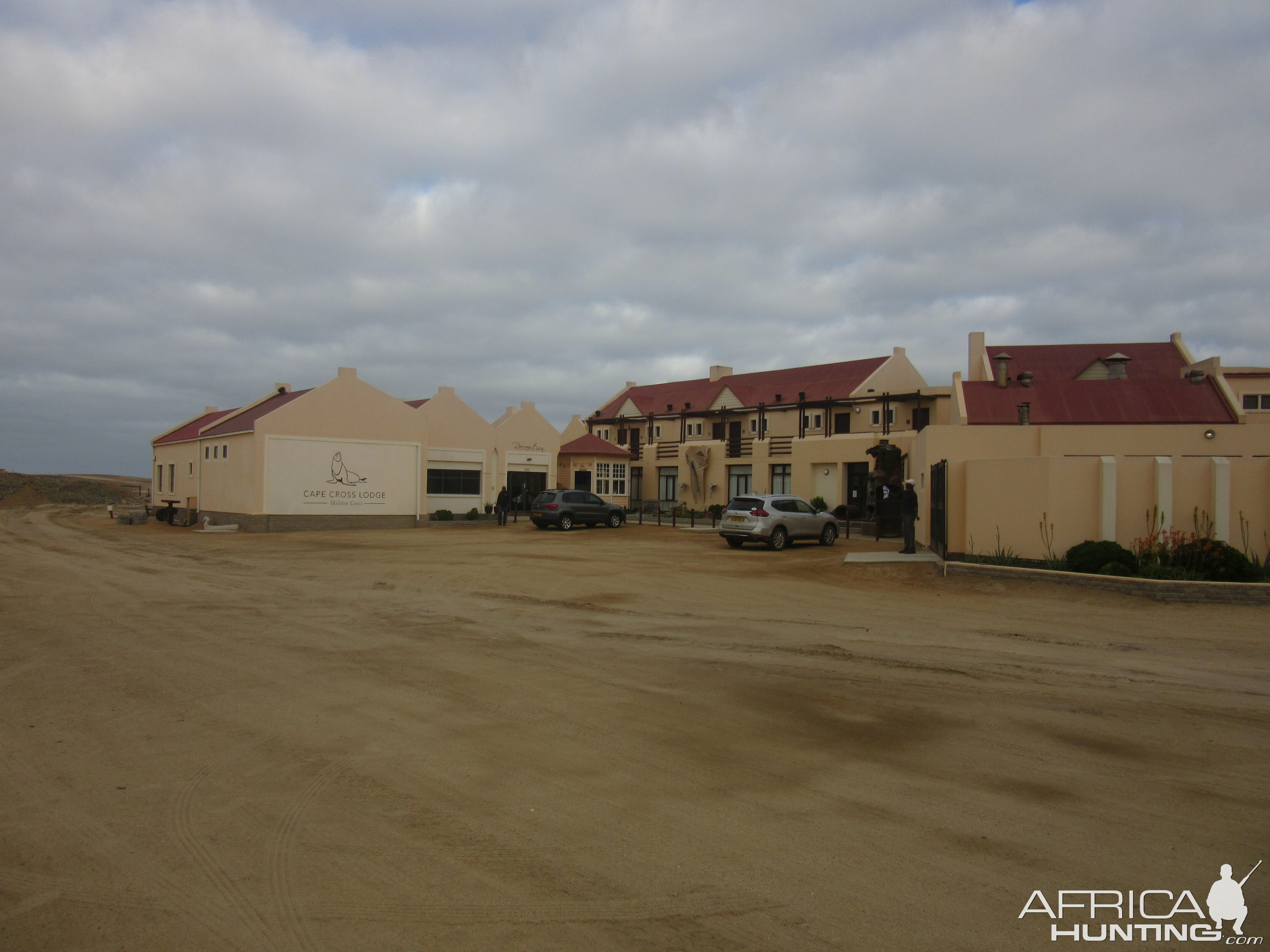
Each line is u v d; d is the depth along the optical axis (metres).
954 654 9.81
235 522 33.50
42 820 4.95
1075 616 12.62
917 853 4.61
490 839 4.74
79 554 22.34
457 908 3.97
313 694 7.81
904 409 40.81
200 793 5.40
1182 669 9.07
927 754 6.28
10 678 8.34
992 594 14.80
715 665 9.20
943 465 20.09
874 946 3.68
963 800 5.38
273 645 10.11
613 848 4.64
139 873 4.30
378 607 13.29
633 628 11.59
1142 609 13.04
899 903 4.06
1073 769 5.97
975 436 22.84
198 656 9.44
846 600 14.52
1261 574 14.45
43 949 3.59
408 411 36.12
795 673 8.84
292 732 6.67
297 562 20.50
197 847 4.61
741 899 4.08
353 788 5.50
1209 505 15.82
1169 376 33.34
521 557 22.05
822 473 38.03
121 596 14.17
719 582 16.98
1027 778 5.79
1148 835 4.88
